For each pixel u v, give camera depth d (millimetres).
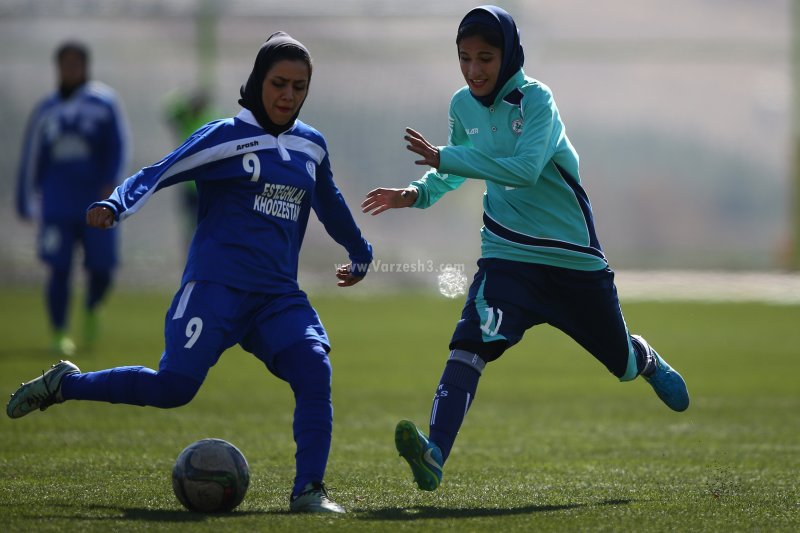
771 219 86500
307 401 19344
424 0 86750
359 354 47844
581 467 24641
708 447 27641
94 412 32469
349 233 21578
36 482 21844
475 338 20312
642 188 87125
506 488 21844
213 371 43156
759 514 18953
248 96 20141
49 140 44250
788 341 54094
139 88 85562
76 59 44094
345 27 87000
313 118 86625
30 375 38906
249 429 29938
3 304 67625
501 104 20922
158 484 21688
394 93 87062
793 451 27016
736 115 87250
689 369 44188
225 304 19469
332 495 20938
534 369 44938
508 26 20625
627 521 18188
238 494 18828
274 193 19969
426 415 32812
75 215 44375
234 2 86125
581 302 21188
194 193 70625
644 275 85188
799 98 87000
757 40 86812
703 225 86938
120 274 79438
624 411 34125
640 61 87500
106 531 17000
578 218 21078
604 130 87500
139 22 85750
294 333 19656
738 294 77250
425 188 21562
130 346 47406
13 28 84562
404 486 21984
